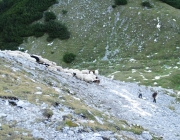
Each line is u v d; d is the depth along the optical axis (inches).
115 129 833.5
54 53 4114.2
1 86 813.2
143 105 1509.6
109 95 1536.7
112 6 4722.0
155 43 4057.6
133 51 3971.5
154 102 1717.5
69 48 4183.1
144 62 3668.8
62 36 4402.1
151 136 931.3
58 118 709.9
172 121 1350.9
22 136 578.9
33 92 852.0
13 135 572.7
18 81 943.7
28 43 4392.2
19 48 4298.7
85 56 4003.4
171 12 4564.5
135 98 1663.4
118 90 1804.9
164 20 4379.9
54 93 944.9
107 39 4269.2
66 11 4783.5
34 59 1715.1
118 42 4178.2
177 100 1963.6
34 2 5034.5
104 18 4581.7
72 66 3831.2
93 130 717.9
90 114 844.6
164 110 1529.3
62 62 3924.7
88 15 4667.8
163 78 2977.4
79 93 1288.1
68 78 1577.3
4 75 943.7
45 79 1221.7
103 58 3922.2
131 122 1118.4
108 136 716.0
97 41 4256.9
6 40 4537.4
